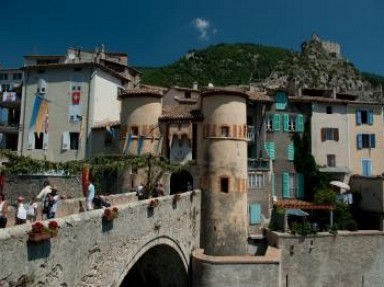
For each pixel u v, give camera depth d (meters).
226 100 37.16
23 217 15.28
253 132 45.12
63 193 34.38
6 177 34.53
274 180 45.19
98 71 45.66
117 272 16.36
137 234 19.02
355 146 48.97
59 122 44.78
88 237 13.65
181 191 41.78
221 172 36.44
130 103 39.81
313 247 37.12
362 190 44.34
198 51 145.25
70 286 12.40
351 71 141.50
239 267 30.55
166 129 39.97
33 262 10.48
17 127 48.03
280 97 46.94
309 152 46.69
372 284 37.94
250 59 149.25
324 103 48.19
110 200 24.38
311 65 137.12
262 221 41.50
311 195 45.31
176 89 56.16
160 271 32.00
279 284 31.16
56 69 45.62
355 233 38.31
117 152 42.16
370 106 49.94
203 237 36.12
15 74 76.00
